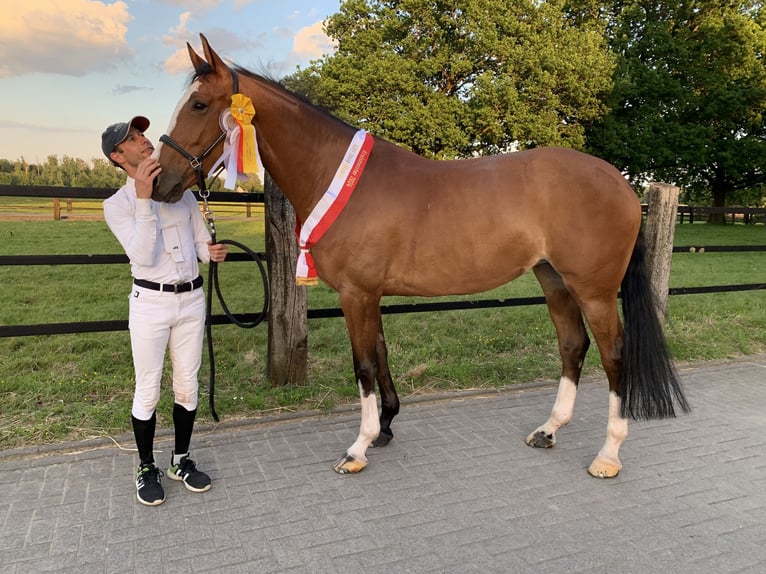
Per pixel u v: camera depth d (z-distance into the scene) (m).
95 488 2.49
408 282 2.65
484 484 2.60
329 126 2.67
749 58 21.88
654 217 4.54
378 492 2.51
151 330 2.27
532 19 19.17
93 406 3.35
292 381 3.80
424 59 18.44
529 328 5.64
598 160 2.64
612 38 22.58
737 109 21.80
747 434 3.23
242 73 2.51
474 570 1.96
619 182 2.57
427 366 4.23
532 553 2.07
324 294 7.51
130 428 3.10
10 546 2.04
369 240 2.55
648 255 4.61
